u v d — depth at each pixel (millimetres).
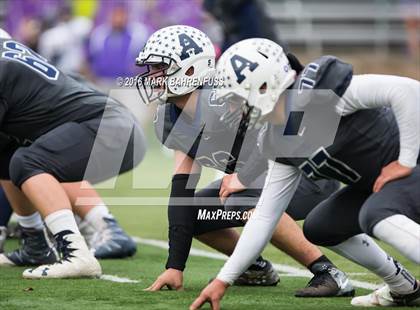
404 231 9422
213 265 14414
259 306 10672
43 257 13883
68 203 12586
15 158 12555
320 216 10594
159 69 11164
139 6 38469
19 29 40094
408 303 10812
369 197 9820
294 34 49594
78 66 36281
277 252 15617
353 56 48469
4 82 12555
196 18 39031
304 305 10781
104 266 14008
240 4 23906
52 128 12836
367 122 9852
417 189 9664
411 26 48719
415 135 9508
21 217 13805
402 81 9461
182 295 11211
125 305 10625
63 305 10641
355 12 50125
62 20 38062
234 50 9945
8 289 11719
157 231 18734
